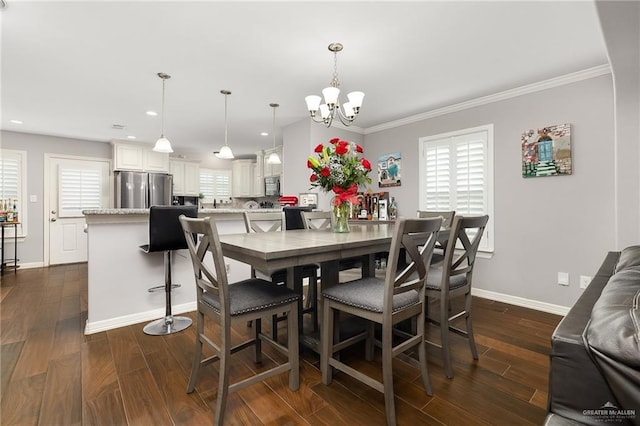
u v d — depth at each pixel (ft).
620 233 7.22
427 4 5.85
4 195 15.30
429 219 4.69
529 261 9.71
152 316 8.56
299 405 4.86
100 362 6.17
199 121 13.67
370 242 5.61
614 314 2.50
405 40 7.11
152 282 8.62
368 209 13.88
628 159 7.02
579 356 2.39
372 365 6.14
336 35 6.91
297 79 9.25
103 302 7.85
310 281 8.75
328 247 4.93
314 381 5.54
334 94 7.26
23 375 5.67
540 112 9.41
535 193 9.56
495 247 10.44
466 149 11.10
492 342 7.13
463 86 9.70
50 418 4.52
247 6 5.91
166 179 18.60
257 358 6.18
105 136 16.57
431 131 12.15
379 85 9.64
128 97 10.75
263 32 6.79
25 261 15.80
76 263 17.04
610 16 4.46
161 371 5.85
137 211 8.13
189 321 8.33
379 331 7.45
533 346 6.92
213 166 23.07
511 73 8.79
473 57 7.89
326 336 5.38
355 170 7.07
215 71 8.72
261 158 20.67
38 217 16.15
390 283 4.41
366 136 14.60
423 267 4.93
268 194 19.74
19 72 8.78
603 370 2.24
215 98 10.84
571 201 8.88
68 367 5.97
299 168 13.47
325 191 7.33
